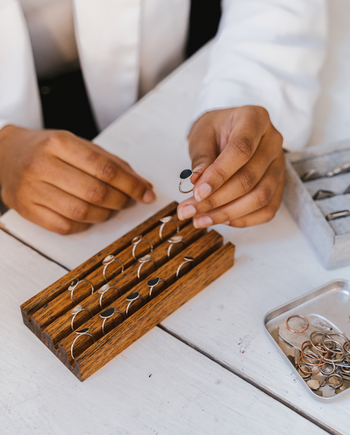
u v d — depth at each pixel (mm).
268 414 493
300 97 701
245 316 552
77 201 600
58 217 605
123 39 811
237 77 701
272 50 709
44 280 583
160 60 948
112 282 542
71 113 1061
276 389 505
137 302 529
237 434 484
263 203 576
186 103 778
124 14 784
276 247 606
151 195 636
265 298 564
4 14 691
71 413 496
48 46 898
